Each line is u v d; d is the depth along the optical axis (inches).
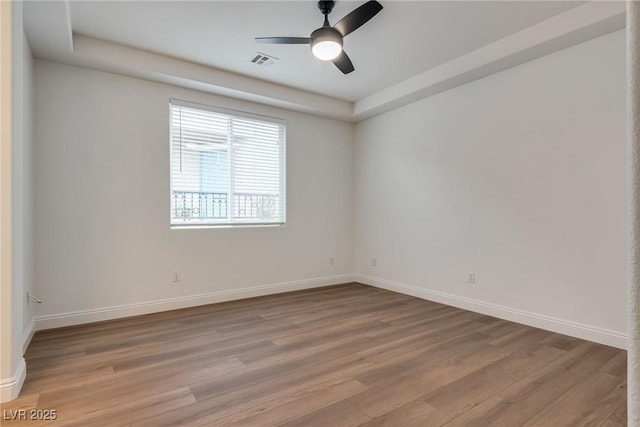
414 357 102.2
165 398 79.8
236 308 154.5
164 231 150.9
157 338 117.5
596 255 112.9
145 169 146.3
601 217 111.7
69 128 131.0
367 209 205.5
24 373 86.3
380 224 196.7
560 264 121.4
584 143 115.3
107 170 138.3
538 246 127.4
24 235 108.0
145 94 146.4
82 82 133.6
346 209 212.1
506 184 137.2
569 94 118.7
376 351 106.6
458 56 140.0
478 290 147.3
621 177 107.5
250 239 175.0
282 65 148.3
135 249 144.0
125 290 141.8
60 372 92.2
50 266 127.0
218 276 165.0
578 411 75.0
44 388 83.9
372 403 77.9
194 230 158.6
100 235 136.8
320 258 200.7
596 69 112.5
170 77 143.0
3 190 76.2
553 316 123.1
